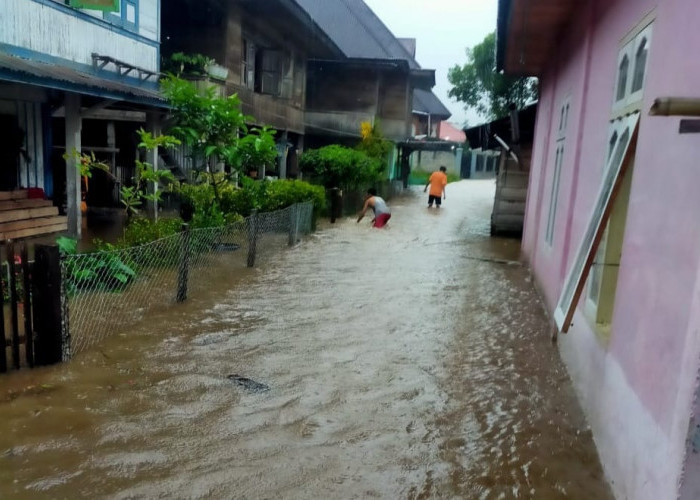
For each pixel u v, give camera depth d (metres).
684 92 2.92
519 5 6.59
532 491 3.48
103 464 3.55
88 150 13.34
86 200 13.95
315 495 3.36
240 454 3.75
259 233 9.90
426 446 3.97
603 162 4.82
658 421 2.76
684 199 2.74
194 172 11.45
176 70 13.66
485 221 17.86
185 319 6.44
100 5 9.70
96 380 4.69
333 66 24.91
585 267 3.79
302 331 6.28
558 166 7.51
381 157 23.73
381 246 12.23
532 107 12.77
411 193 28.89
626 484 3.15
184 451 3.74
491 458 3.84
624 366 3.45
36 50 9.15
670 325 2.74
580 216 5.63
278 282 8.48
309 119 25.30
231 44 15.77
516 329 6.70
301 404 4.50
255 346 5.73
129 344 5.54
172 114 10.46
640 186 3.54
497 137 13.83
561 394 4.87
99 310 6.30
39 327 4.80
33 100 10.56
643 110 3.66
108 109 12.59
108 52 11.02
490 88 26.62
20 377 4.63
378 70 25.02
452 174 45.28
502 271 10.11
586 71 5.93
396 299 7.84
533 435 4.16
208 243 8.58
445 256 11.42
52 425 3.96
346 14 27.72
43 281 4.75
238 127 10.66
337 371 5.21
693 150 2.69
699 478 2.37
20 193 9.37
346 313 7.04
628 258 3.62
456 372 5.31
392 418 4.36
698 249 2.49
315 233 13.63
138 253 7.37
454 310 7.43
